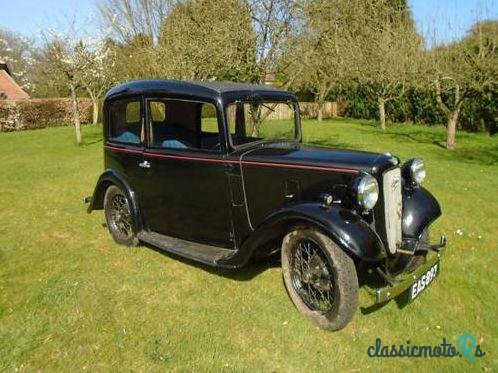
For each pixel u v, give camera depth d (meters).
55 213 6.28
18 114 21.17
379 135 16.78
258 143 4.10
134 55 14.02
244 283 3.99
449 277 4.07
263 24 7.01
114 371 2.84
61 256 4.67
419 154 11.92
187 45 9.59
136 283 4.02
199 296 3.77
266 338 3.18
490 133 17.80
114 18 14.42
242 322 3.38
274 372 2.83
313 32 7.36
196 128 4.05
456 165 10.19
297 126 4.58
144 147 4.44
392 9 17.59
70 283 4.02
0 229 5.59
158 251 4.78
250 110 4.05
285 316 3.46
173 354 3.00
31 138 16.08
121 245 4.97
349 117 27.75
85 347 3.08
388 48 16.59
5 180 8.60
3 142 15.20
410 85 17.83
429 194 3.97
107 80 19.75
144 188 4.55
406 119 22.78
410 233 3.66
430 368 2.91
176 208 4.31
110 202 5.08
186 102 4.02
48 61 14.99
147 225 4.68
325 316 3.29
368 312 3.49
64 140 14.99
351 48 17.09
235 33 7.43
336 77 22.27
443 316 3.48
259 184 3.69
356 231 3.06
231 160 3.79
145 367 2.88
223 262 3.73
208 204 4.05
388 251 3.40
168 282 4.03
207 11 9.19
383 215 3.34
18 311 3.55
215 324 3.35
